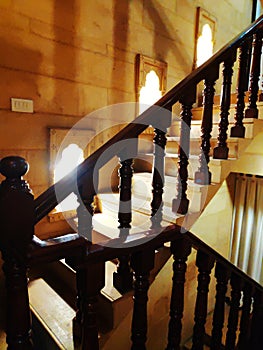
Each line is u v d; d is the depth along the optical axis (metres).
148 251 0.97
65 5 2.15
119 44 2.54
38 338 1.44
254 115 1.84
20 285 0.69
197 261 1.19
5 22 1.89
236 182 3.01
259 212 2.88
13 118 2.00
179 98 1.35
